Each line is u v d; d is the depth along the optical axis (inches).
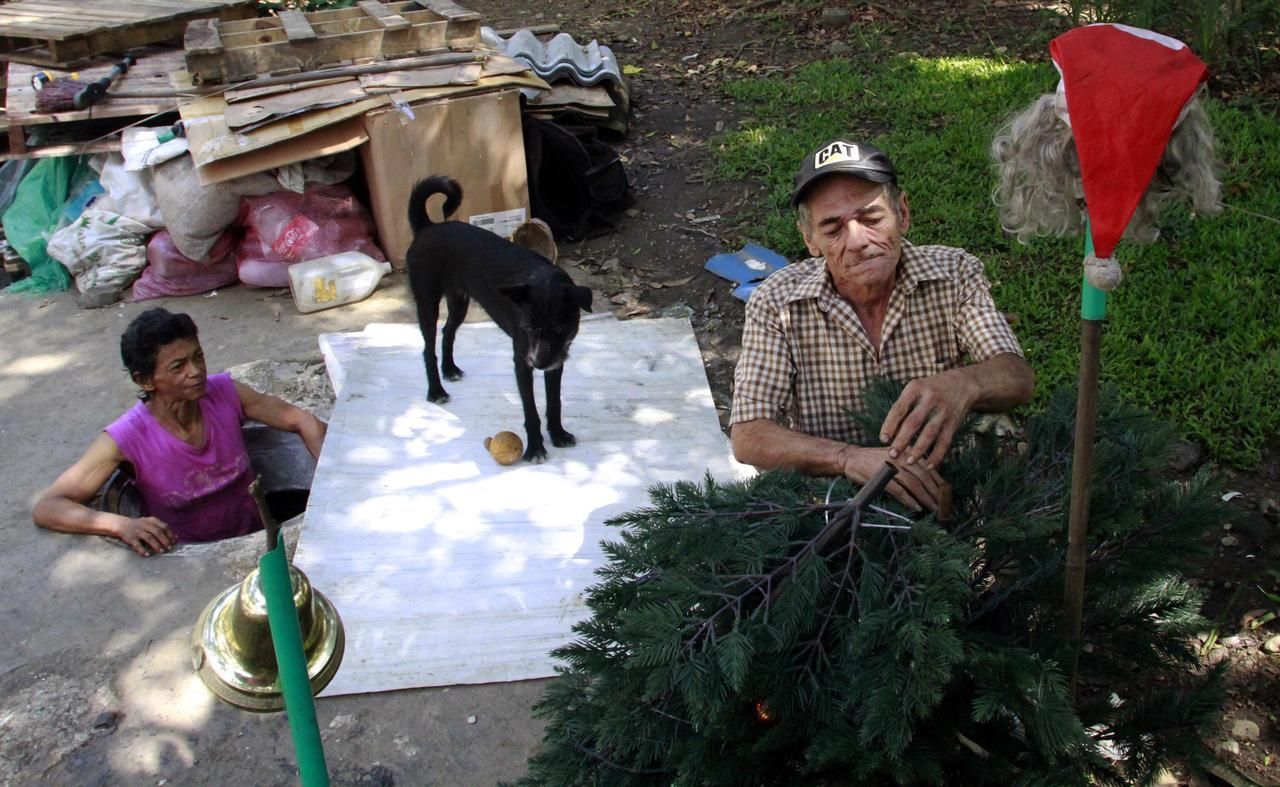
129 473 171.6
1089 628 88.7
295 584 53.3
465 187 226.2
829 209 97.9
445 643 132.5
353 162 231.6
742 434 105.6
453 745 120.3
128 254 228.8
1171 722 85.3
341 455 167.2
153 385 156.8
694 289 214.5
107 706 127.4
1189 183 66.8
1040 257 202.5
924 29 330.3
